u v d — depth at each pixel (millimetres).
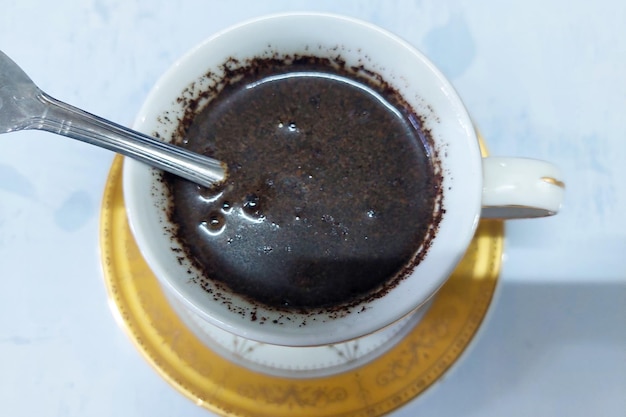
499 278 206
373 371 200
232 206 192
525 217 181
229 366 199
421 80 185
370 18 236
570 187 223
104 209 209
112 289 204
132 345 208
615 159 225
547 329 211
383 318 162
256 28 185
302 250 189
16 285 211
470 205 169
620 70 232
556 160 225
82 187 219
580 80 231
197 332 201
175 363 199
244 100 199
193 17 235
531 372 208
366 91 199
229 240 190
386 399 198
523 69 232
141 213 170
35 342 207
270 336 161
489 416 205
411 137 196
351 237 190
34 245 214
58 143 221
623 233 219
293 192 194
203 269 185
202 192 192
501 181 169
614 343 210
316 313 179
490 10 237
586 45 234
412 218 191
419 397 199
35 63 230
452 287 205
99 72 230
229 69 192
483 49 234
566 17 237
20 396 204
